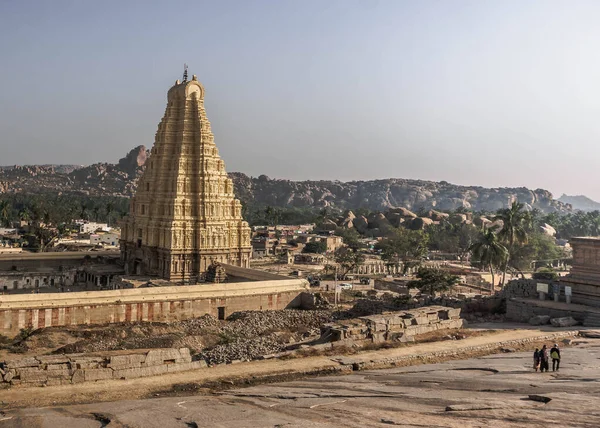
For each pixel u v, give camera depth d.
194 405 28.88
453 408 24.92
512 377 34.81
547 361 37.38
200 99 119.75
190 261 113.62
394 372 39.31
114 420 25.31
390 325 52.19
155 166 119.94
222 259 116.69
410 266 175.88
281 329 77.75
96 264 133.00
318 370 40.62
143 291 83.31
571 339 51.12
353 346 47.66
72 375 36.78
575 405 24.72
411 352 45.88
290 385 35.50
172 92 120.69
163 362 40.41
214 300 89.00
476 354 46.62
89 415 26.80
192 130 118.06
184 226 112.88
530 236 170.62
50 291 115.19
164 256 113.31
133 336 70.69
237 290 91.62
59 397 33.28
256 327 78.25
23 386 35.44
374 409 26.31
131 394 34.38
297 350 45.53
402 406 26.80
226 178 122.06
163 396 34.00
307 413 26.08
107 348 62.44
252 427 23.00
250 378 38.53
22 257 129.50
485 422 22.27
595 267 65.38
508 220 118.44
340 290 116.56
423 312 56.38
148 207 119.12
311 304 97.19
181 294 86.38
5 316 72.81
